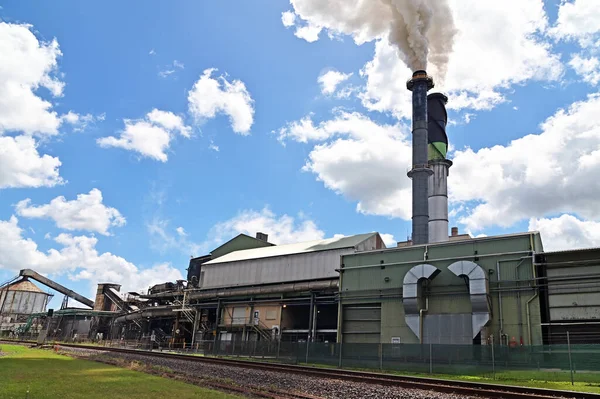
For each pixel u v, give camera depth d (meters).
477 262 35.94
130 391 14.84
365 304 41.44
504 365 26.19
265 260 58.28
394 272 40.19
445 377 25.17
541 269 33.78
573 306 31.50
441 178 64.88
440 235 62.78
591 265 31.77
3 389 13.64
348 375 22.36
